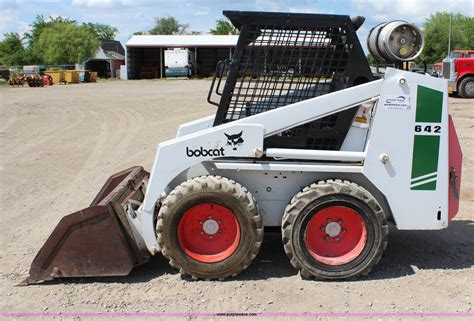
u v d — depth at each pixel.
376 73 5.20
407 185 4.85
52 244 4.77
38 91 32.91
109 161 10.84
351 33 4.79
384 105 4.73
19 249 5.86
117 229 4.74
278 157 4.84
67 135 14.30
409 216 4.91
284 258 5.34
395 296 4.54
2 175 9.59
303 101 4.75
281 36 4.83
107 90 33.62
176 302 4.48
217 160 4.83
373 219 4.70
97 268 4.80
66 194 8.25
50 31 69.56
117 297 4.59
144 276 4.98
